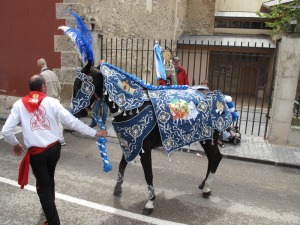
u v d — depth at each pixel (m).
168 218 3.54
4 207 3.61
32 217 3.42
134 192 4.16
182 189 4.35
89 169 4.91
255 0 20.05
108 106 3.33
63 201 3.82
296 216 3.79
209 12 18.19
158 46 4.79
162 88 3.64
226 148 6.32
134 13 10.56
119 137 3.44
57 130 2.99
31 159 2.88
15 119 2.82
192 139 3.65
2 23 8.20
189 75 17.14
